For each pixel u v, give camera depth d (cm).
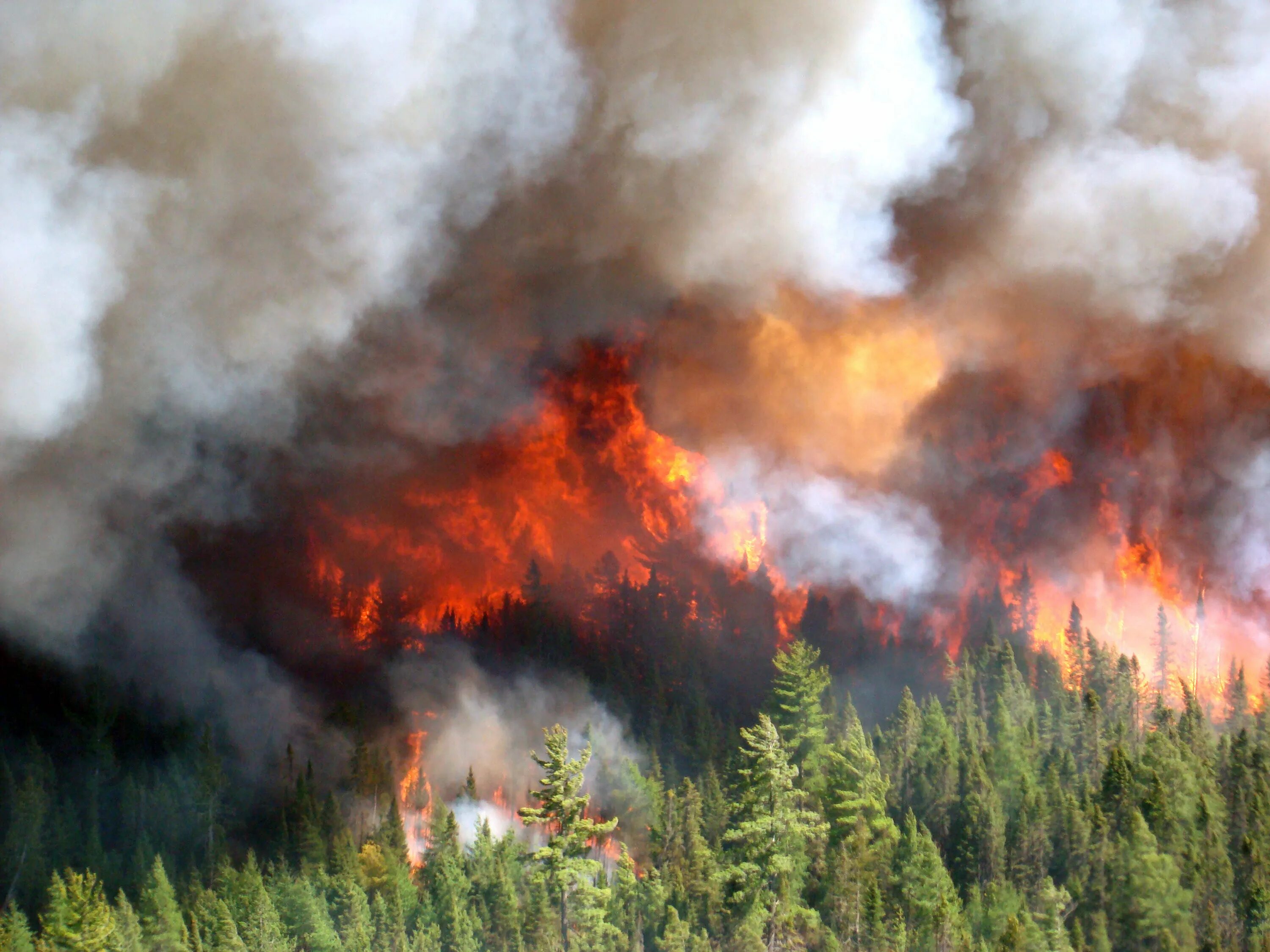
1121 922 6191
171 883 7144
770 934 6116
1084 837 6456
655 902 6525
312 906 6675
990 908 6203
